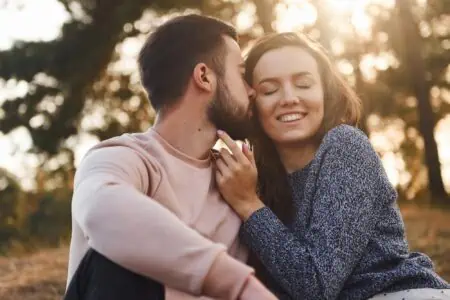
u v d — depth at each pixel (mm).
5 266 6320
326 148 2523
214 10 14828
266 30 14305
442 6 17109
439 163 15695
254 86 2654
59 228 10031
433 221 9109
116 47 14227
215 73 2334
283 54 2607
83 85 13984
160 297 1927
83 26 13984
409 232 7992
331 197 2406
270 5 14336
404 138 21781
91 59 13898
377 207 2477
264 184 2729
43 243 9383
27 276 5699
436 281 2447
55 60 13648
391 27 17453
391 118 20562
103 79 14695
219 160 2406
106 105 14938
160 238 1754
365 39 17469
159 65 2314
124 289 1901
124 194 1825
